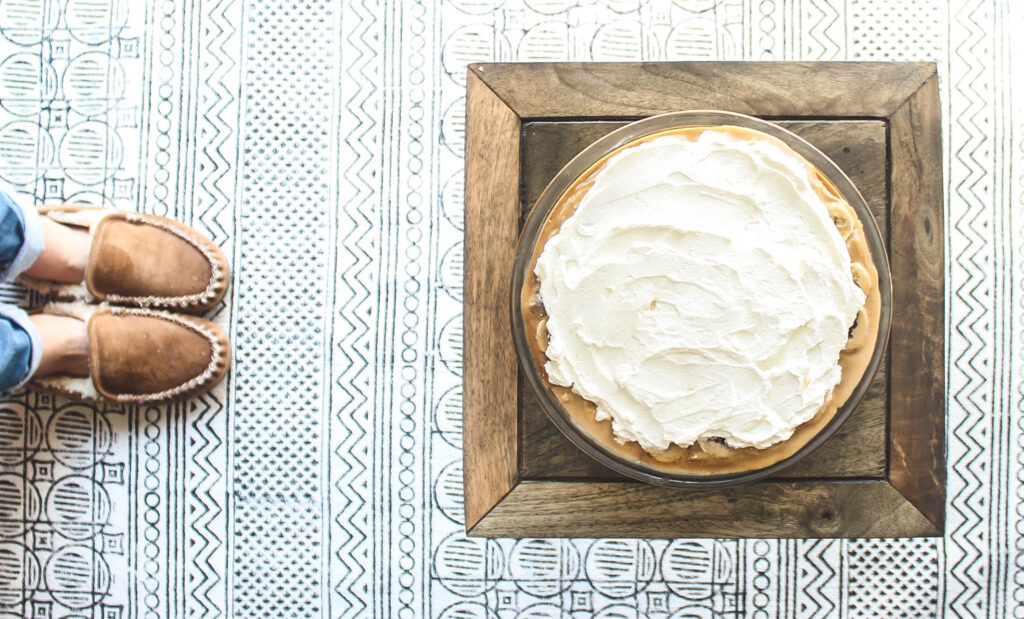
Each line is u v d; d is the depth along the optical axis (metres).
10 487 1.01
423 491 1.00
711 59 1.00
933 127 0.93
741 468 0.89
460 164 1.01
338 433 1.01
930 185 0.93
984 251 0.99
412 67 1.01
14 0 1.02
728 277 0.86
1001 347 0.99
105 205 1.02
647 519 0.94
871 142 0.93
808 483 0.94
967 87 0.99
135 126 1.02
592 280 0.87
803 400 0.86
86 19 1.02
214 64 1.01
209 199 1.01
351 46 1.01
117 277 0.98
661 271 0.86
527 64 0.94
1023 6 0.99
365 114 1.01
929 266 0.93
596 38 1.00
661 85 0.93
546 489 0.94
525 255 0.89
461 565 1.00
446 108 1.01
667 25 1.00
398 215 1.01
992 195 0.99
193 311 1.00
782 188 0.86
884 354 0.93
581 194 0.88
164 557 1.01
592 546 1.00
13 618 1.01
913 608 0.99
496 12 1.01
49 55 1.02
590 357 0.87
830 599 1.00
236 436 1.01
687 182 0.86
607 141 0.89
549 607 1.00
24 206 0.93
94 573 1.01
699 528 0.94
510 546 1.00
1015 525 0.99
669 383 0.87
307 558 1.01
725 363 0.86
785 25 1.00
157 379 0.99
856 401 0.88
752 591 1.00
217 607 1.01
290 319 1.01
